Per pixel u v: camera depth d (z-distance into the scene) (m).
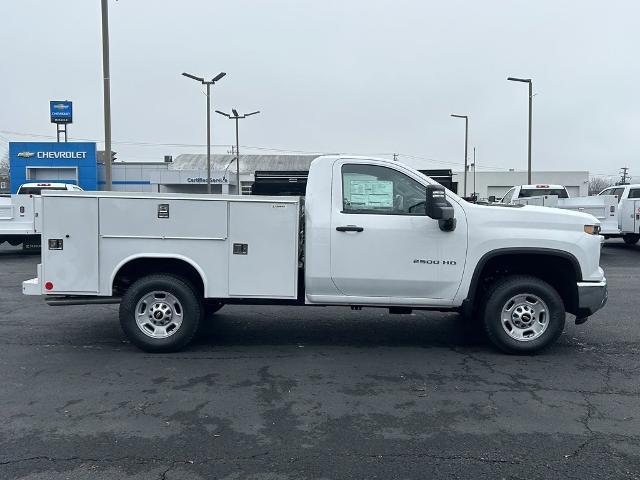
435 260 6.03
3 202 15.67
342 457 3.78
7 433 4.14
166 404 4.73
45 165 46.09
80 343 6.64
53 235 6.02
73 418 4.43
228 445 3.96
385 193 6.12
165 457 3.77
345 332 7.23
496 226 6.02
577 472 3.58
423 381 5.33
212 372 5.58
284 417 4.46
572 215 6.10
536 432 4.19
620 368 5.73
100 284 6.07
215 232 6.03
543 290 6.05
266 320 7.90
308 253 6.06
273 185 13.09
